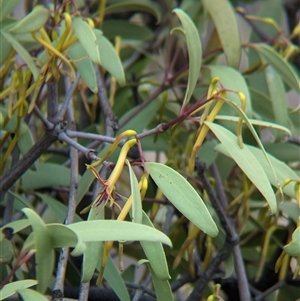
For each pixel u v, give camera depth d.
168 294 0.60
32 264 0.72
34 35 0.66
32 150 0.68
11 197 0.72
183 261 0.76
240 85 0.73
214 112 0.63
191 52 0.64
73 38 0.67
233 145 0.61
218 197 0.75
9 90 0.72
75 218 0.71
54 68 0.67
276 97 0.76
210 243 0.74
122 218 0.58
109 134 0.74
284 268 0.73
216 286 0.63
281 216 0.79
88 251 0.58
